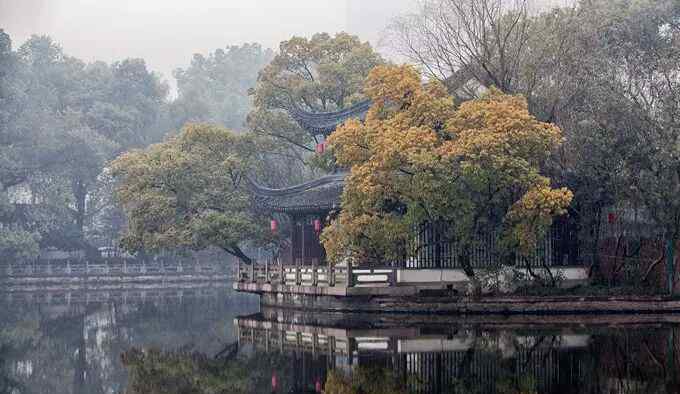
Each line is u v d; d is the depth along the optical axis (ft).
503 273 153.28
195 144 218.79
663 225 156.04
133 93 418.72
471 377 93.66
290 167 237.45
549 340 120.16
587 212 166.50
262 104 235.61
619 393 84.07
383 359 106.42
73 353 123.34
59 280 321.11
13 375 104.42
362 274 155.94
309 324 148.56
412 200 144.05
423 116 148.46
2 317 183.83
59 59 426.51
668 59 158.61
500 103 143.43
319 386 91.20
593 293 156.04
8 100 341.21
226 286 327.06
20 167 335.26
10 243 309.42
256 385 93.04
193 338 137.80
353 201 147.23
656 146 151.12
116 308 208.64
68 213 359.87
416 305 151.64
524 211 141.28
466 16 173.27
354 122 149.59
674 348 112.27
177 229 207.41
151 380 98.63
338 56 239.91
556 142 143.95
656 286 163.84
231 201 208.85
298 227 193.47
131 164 218.59
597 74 159.53
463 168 137.80
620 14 169.68
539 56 165.68
